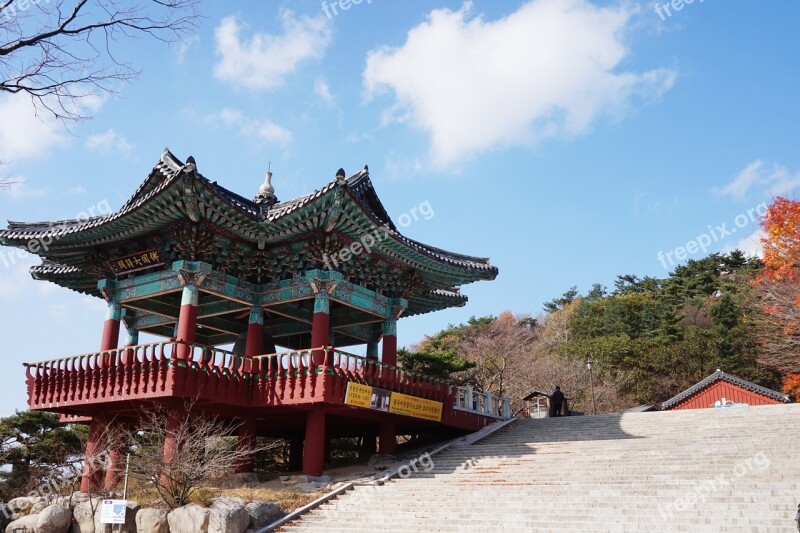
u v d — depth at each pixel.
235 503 23.20
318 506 24.83
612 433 31.89
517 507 21.19
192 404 27.02
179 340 27.55
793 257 50.12
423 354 56.16
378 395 29.86
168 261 31.44
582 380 73.25
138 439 32.88
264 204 35.44
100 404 29.52
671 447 26.73
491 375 71.38
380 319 36.72
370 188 35.72
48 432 42.19
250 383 29.84
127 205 31.67
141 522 22.70
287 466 43.16
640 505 19.86
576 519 19.64
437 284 38.56
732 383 58.00
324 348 28.53
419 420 33.44
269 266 33.25
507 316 118.75
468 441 33.47
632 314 99.56
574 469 25.27
